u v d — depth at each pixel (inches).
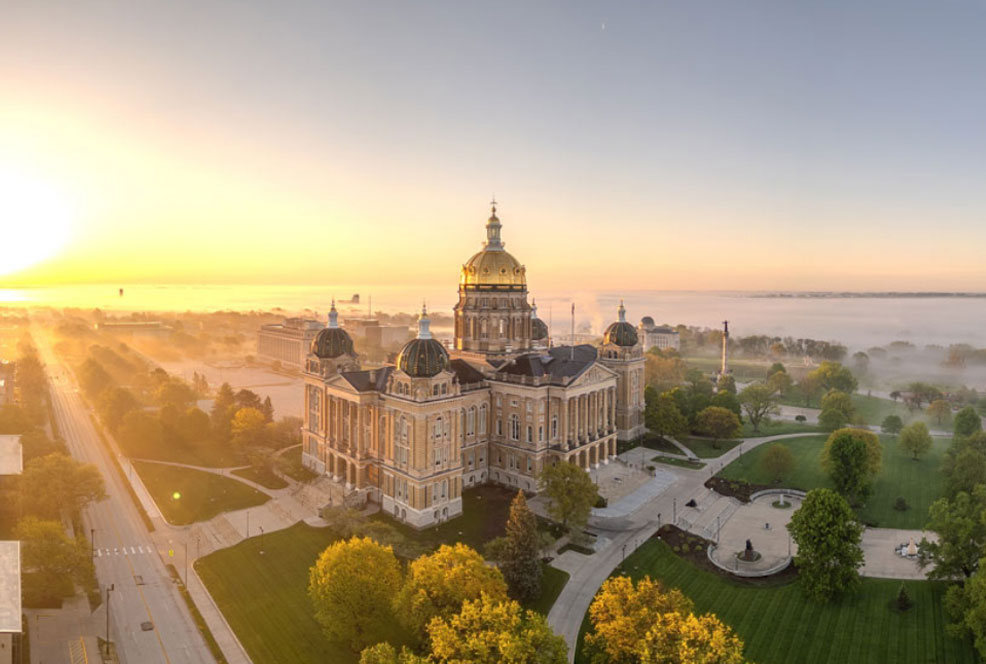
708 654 2615.7
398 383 5157.5
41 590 3949.3
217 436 7381.9
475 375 6013.8
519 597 4008.4
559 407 5748.0
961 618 3631.9
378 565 3590.1
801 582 4151.1
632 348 7278.5
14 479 5162.4
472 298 6569.9
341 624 3427.7
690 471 6407.5
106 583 4281.5
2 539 4667.8
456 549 3577.8
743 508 5580.7
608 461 6387.8
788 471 6146.7
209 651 3572.8
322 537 4918.8
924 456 6943.9
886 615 3890.3
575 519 4741.6
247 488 5949.8
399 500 5221.5
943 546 3983.8
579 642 3629.4
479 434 5959.6
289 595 4119.1
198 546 4840.1
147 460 6806.1
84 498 5216.5
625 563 4544.8
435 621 2974.9
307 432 6363.2
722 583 4311.0
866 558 4598.9
